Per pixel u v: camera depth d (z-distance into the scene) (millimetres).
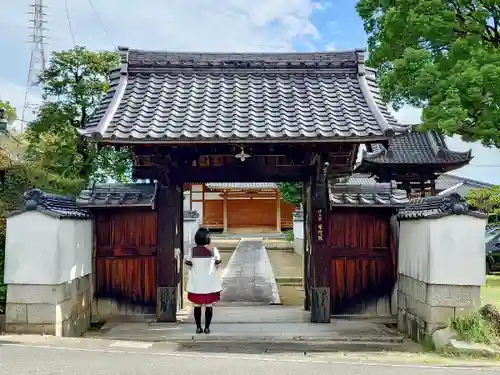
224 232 45781
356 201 9422
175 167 9281
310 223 9453
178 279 10234
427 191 24234
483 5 16359
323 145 8609
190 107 8820
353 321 9367
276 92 9352
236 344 7664
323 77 9750
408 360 6504
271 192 45781
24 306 7723
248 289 14812
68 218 8172
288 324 9062
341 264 9797
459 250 7559
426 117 15195
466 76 13977
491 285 15078
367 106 8992
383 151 22828
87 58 19844
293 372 5730
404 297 9008
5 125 14992
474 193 17703
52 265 7699
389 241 9773
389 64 20016
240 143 8203
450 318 7492
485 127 14562
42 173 15219
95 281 9680
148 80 9602
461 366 6113
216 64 9797
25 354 6410
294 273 18734
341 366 6082
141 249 9695
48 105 19922
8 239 7754
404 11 16938
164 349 7113
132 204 9320
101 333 8695
